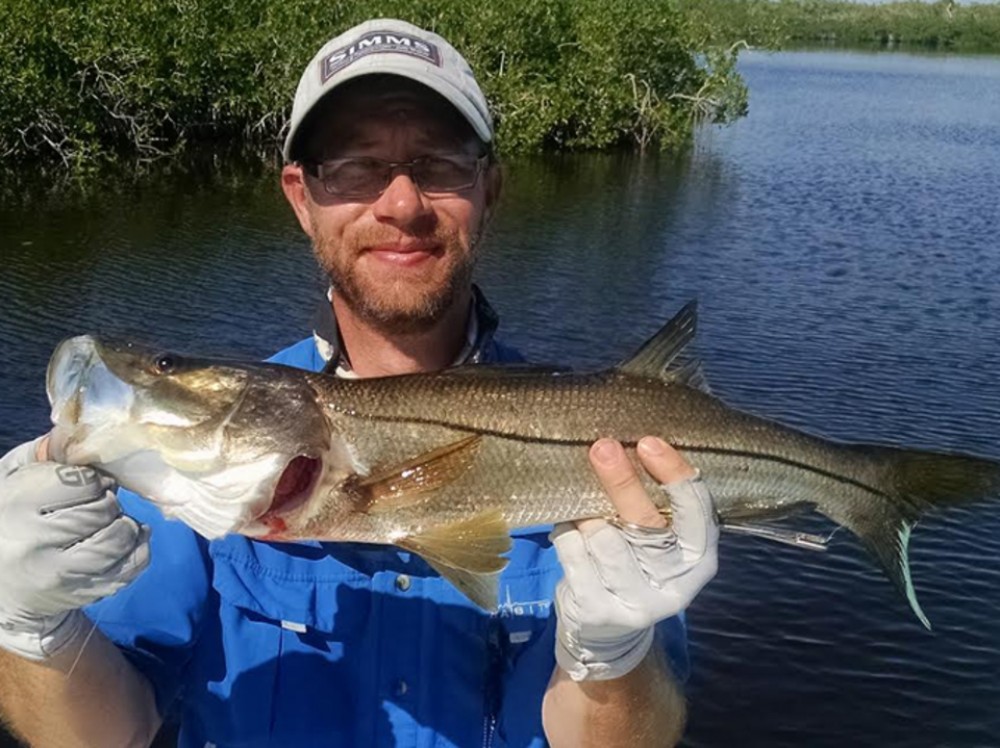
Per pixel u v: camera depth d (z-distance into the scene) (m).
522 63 10.10
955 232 6.08
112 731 0.63
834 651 1.92
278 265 4.98
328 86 0.68
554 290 4.62
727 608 2.03
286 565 0.69
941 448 2.81
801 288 4.66
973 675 1.86
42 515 0.56
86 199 6.77
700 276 4.90
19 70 7.62
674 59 10.91
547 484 0.69
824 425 2.96
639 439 0.71
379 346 0.74
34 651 0.58
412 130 0.69
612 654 0.63
